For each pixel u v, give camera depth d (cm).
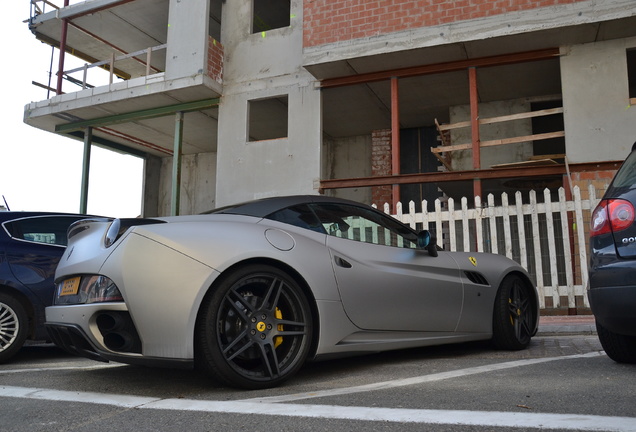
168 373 338
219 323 274
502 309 414
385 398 246
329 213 347
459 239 1020
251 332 278
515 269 432
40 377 340
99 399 261
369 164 1436
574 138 907
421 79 1071
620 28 870
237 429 200
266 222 316
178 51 1144
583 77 917
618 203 290
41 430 207
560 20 866
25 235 473
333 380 303
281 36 1143
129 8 1255
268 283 290
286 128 1429
